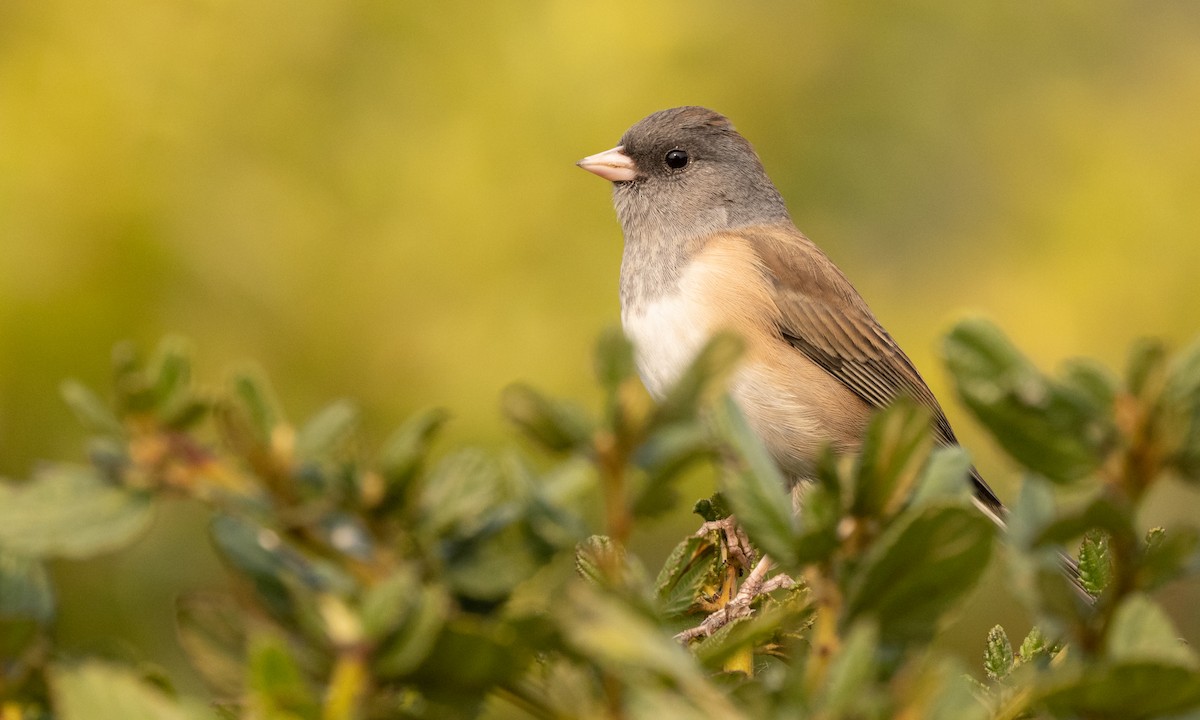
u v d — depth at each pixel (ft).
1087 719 6.90
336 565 7.22
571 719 7.19
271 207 37.65
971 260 43.57
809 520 7.42
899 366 32.58
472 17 40.16
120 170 36.19
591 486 7.72
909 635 7.36
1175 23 47.88
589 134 39.60
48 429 34.63
